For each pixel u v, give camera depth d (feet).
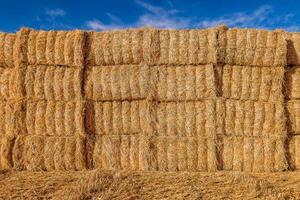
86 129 39.34
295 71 39.93
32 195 30.40
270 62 39.14
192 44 39.04
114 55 39.65
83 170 38.42
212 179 33.88
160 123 38.96
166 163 38.42
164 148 38.50
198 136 38.65
